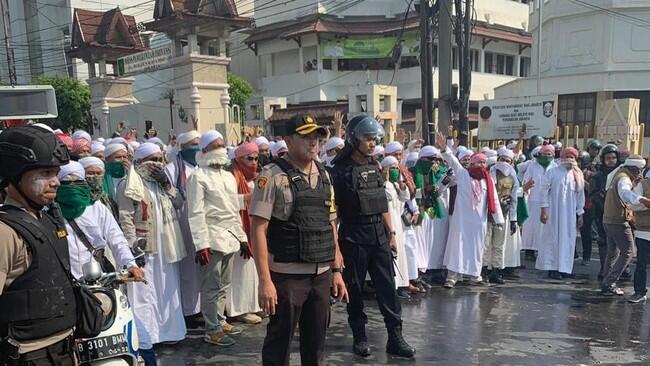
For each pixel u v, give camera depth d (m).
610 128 12.30
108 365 2.68
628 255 6.64
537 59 24.83
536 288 7.21
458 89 12.17
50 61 32.50
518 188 7.77
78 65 28.94
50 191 2.34
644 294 6.52
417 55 28.91
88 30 17.36
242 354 4.88
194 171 5.03
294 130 3.42
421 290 6.91
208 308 5.04
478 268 7.15
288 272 3.45
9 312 2.18
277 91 32.03
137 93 27.98
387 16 29.92
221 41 13.89
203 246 4.82
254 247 3.38
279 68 32.53
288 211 3.41
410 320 5.84
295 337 5.29
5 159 2.24
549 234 7.73
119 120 17.59
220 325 5.10
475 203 7.04
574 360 4.79
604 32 22.80
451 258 7.10
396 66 29.55
